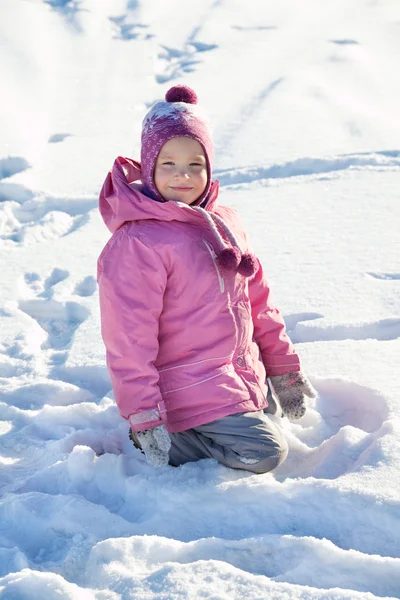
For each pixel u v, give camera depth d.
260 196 4.94
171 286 2.18
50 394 2.79
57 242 4.43
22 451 2.45
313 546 1.77
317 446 2.38
